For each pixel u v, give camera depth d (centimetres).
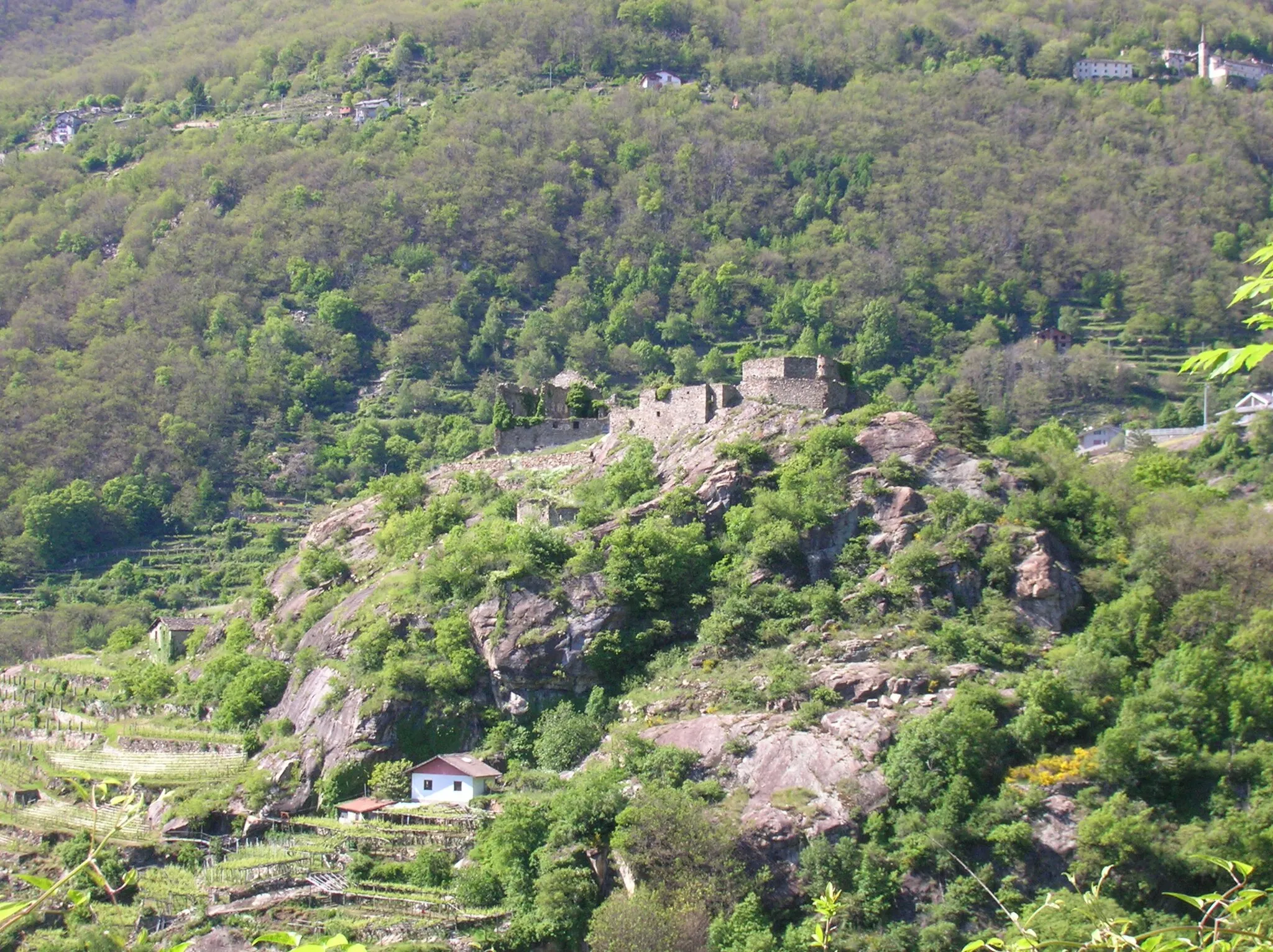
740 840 12106
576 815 12381
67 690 18575
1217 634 14325
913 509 15400
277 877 12469
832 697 13400
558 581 15075
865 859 11925
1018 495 15750
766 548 14938
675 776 12900
